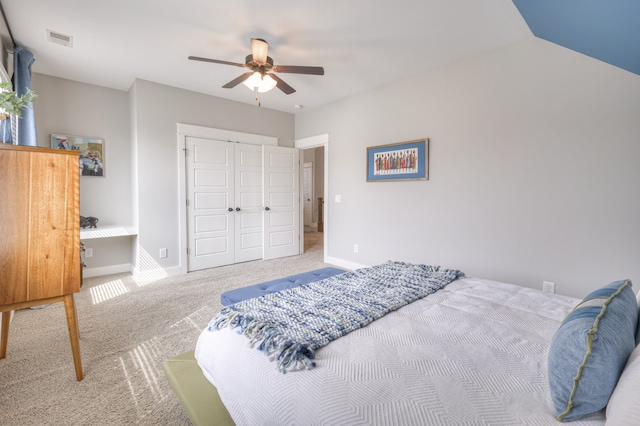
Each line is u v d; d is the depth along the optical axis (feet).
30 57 9.72
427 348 3.67
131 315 9.21
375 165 13.42
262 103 15.74
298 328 4.16
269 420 3.06
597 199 7.98
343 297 5.46
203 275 13.57
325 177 15.94
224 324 4.51
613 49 6.62
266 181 16.49
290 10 7.85
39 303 5.60
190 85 13.26
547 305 5.06
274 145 16.84
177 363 5.11
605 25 5.69
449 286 6.26
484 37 9.01
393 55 10.24
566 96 8.36
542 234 8.93
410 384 2.99
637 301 3.89
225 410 4.02
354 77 12.16
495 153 9.77
